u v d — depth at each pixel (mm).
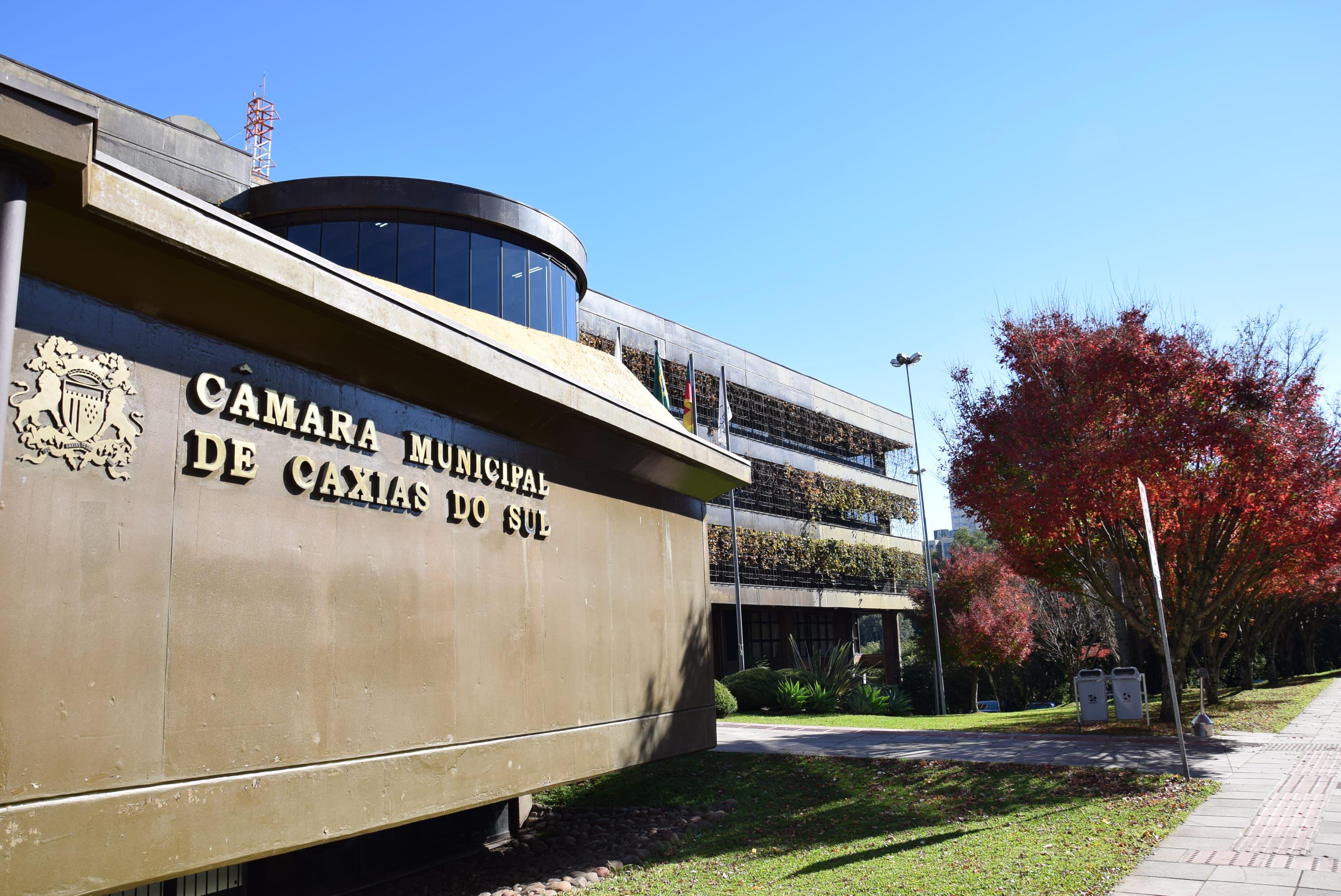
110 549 6039
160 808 6117
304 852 10648
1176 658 18922
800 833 12398
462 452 9797
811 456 46062
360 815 7781
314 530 7754
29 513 5594
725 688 27234
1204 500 17578
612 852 12359
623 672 12734
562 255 19094
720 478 16109
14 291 5191
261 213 16859
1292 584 21531
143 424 6387
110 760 5863
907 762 15305
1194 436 17062
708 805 14766
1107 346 17984
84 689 5762
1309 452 17016
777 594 40938
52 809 5484
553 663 11047
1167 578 19359
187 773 6355
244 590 6996
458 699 9258
